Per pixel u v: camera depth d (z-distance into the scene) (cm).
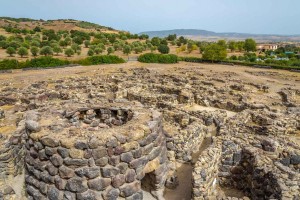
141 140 1040
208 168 1195
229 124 2044
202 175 1137
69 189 957
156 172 1151
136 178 1039
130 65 7662
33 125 1035
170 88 3472
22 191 1133
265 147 1416
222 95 3484
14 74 5606
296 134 2144
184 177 1362
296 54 11938
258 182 1238
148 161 1088
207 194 1201
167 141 1481
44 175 993
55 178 972
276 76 6041
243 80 5266
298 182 1113
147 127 1078
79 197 953
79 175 950
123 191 1002
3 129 1736
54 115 1259
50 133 1007
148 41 14862
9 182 1194
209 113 2314
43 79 4738
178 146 1495
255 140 1509
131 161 1013
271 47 17775
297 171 1212
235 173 1380
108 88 3747
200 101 3120
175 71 6338
